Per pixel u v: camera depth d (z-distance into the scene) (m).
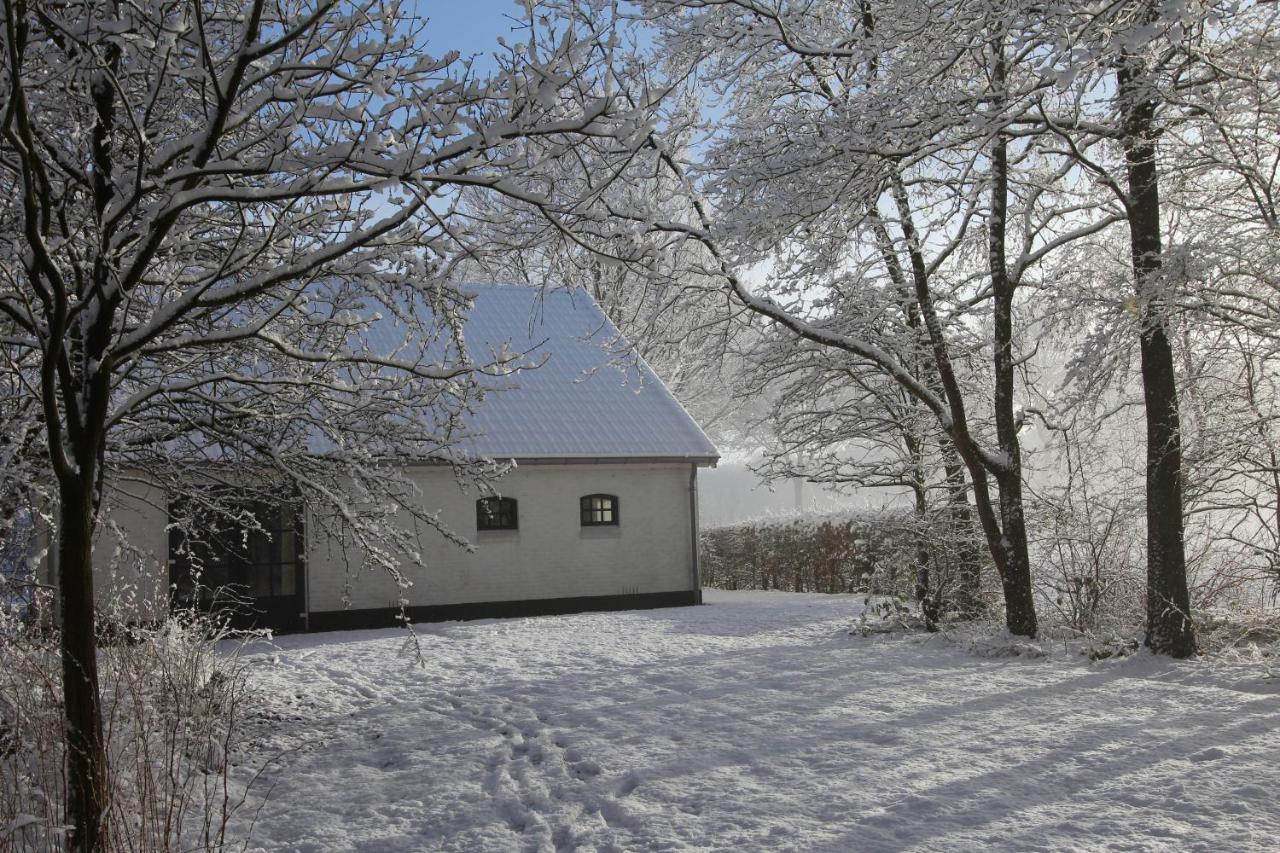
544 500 20.23
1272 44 9.52
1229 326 11.99
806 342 14.33
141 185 5.47
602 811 6.77
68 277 6.53
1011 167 13.71
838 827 6.01
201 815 6.94
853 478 15.84
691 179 12.17
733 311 13.65
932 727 8.41
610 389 22.45
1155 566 11.13
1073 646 12.18
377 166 5.70
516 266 8.57
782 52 12.26
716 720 9.16
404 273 7.50
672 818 6.39
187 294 5.88
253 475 9.03
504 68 5.87
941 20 10.01
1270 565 12.41
